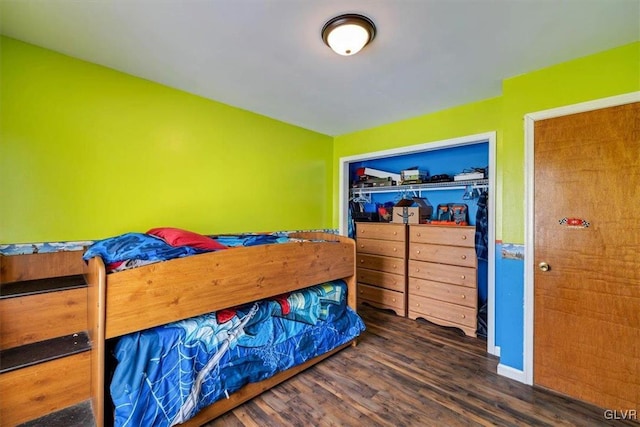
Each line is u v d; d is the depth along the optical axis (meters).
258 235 2.76
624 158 1.78
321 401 1.87
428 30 1.66
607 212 1.84
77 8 1.48
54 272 1.91
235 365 1.75
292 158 3.49
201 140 2.65
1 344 1.55
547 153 2.06
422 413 1.76
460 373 2.23
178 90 2.49
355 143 3.80
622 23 1.59
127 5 1.46
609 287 1.83
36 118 1.84
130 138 2.23
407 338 2.85
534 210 2.10
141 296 1.41
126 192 2.22
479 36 1.72
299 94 2.59
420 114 3.10
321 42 1.79
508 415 1.76
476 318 2.89
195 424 1.59
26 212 1.82
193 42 1.79
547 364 2.04
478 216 3.07
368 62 2.03
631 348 1.76
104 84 2.10
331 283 2.58
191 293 1.57
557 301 2.01
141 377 1.40
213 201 2.75
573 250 1.95
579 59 1.95
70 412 1.48
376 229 3.75
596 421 1.72
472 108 2.76
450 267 3.10
